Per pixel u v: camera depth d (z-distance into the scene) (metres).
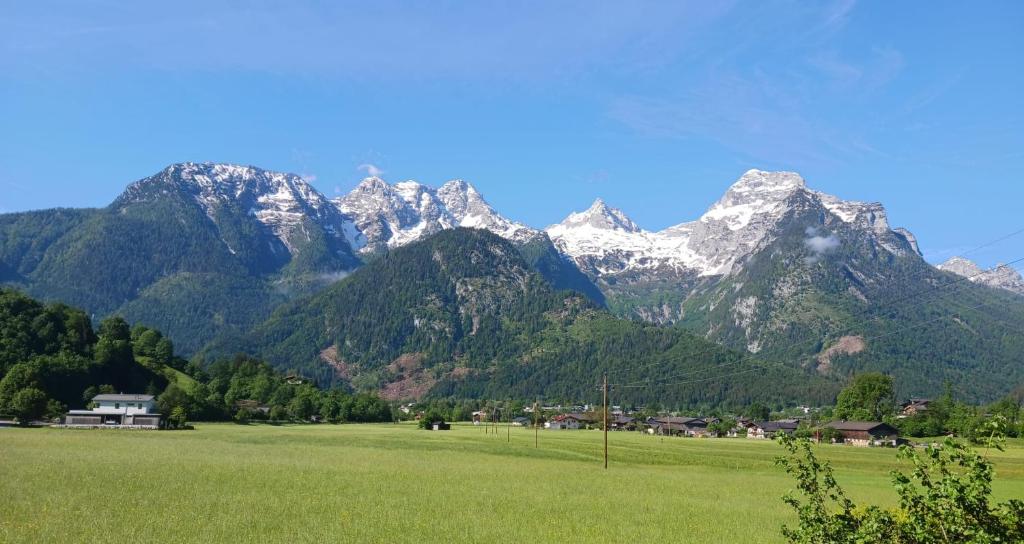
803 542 23.72
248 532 44.78
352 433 181.50
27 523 44.91
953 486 20.41
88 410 189.88
